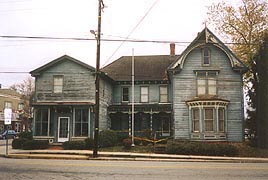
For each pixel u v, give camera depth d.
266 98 28.48
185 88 30.84
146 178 12.07
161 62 41.22
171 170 14.50
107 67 41.06
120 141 33.50
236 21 36.78
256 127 30.45
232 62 30.62
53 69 32.25
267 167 16.30
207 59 31.23
